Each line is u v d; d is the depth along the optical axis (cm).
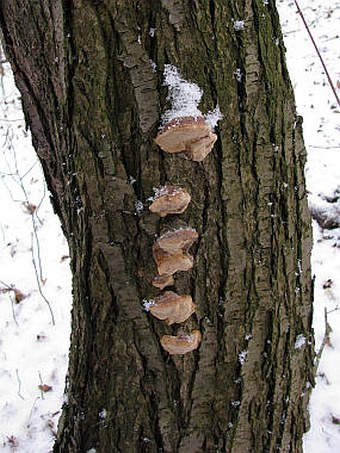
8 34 81
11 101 332
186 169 76
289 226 86
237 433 93
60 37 73
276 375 93
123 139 75
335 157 227
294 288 91
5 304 187
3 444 141
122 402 91
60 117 79
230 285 83
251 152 79
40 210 232
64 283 191
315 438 130
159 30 71
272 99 79
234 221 80
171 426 91
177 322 82
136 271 82
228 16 73
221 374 88
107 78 73
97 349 90
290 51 339
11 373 160
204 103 74
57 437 106
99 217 80
